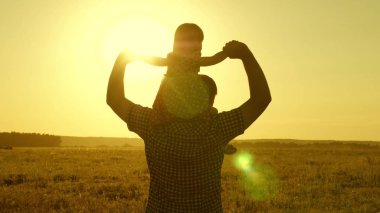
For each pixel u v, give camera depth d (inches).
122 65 95.2
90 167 964.0
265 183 659.4
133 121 94.4
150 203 96.1
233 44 92.8
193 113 89.5
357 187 636.1
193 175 91.6
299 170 888.9
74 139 6909.5
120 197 537.3
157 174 93.7
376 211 428.5
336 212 420.5
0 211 424.8
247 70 93.7
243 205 456.4
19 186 637.9
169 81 90.3
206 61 90.7
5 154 1512.1
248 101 94.0
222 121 92.4
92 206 451.5
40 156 1397.6
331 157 1418.6
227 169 909.8
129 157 1381.6
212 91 95.4
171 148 90.1
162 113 90.6
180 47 90.9
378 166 975.6
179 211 93.0
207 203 93.5
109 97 96.2
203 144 90.4
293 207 453.7
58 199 497.7
